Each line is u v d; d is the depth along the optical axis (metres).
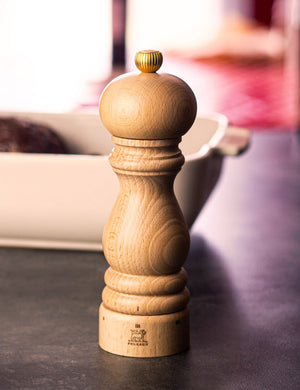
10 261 0.76
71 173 0.76
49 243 0.80
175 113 0.52
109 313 0.56
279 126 3.10
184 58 5.55
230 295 0.67
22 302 0.65
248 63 5.23
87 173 0.75
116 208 0.56
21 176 0.76
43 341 0.58
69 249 0.80
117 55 4.47
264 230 0.88
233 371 0.53
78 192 0.76
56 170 0.76
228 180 1.19
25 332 0.59
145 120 0.52
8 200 0.77
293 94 3.96
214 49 5.72
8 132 0.90
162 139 0.53
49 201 0.77
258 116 3.36
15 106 3.10
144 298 0.55
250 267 0.75
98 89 3.79
